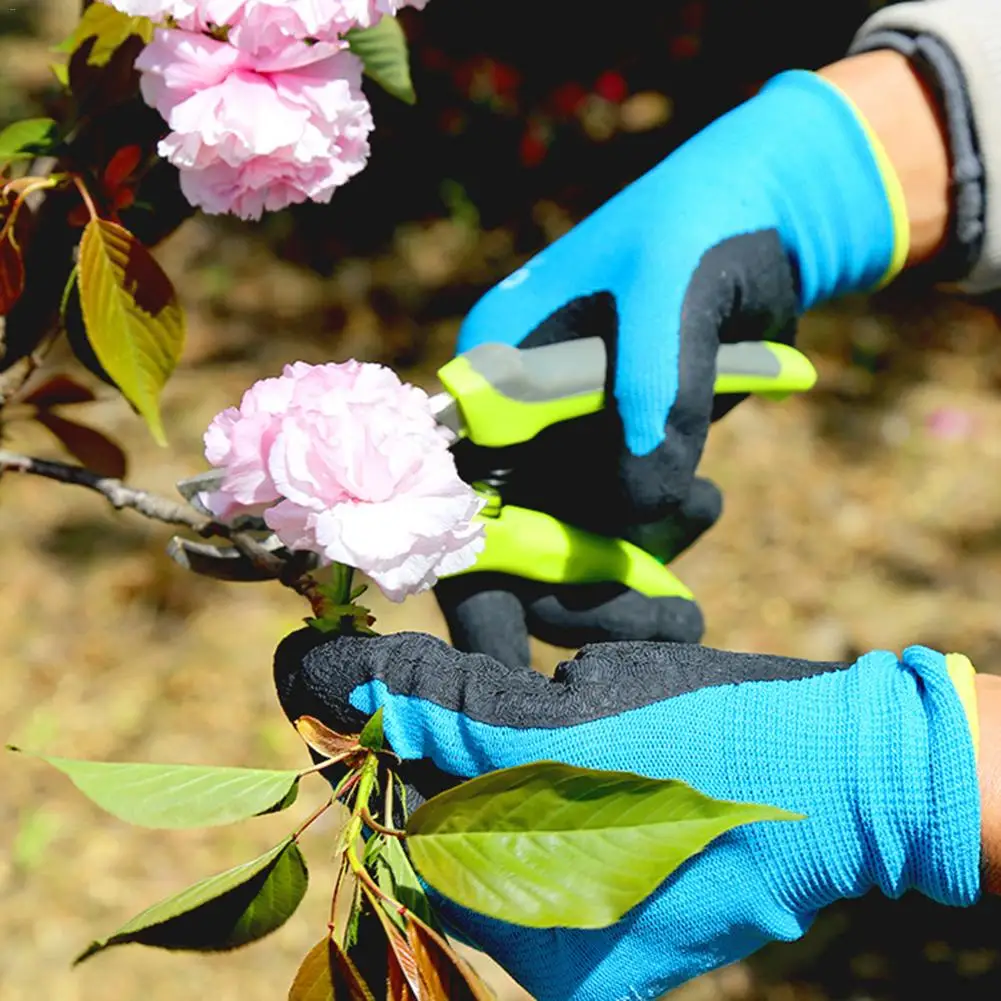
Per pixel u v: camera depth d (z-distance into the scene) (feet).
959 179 3.47
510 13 11.11
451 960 2.51
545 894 2.49
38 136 2.98
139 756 6.88
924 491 8.68
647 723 2.72
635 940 2.77
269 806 2.57
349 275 10.55
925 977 5.96
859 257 3.44
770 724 2.70
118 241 2.88
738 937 2.75
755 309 3.32
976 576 8.05
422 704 2.78
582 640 3.29
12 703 7.14
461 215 11.02
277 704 7.15
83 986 5.82
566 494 3.30
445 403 3.06
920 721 2.66
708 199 3.26
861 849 2.67
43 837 6.48
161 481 8.39
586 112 11.43
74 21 12.33
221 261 10.58
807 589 8.02
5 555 7.99
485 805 2.52
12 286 2.92
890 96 3.48
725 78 11.08
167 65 2.81
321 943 2.53
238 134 2.81
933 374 9.66
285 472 2.63
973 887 2.64
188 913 2.58
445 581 3.25
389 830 2.58
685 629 3.33
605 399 3.18
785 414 9.27
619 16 11.05
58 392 3.26
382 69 3.14
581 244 3.33
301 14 2.81
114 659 7.42
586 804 2.50
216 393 9.20
